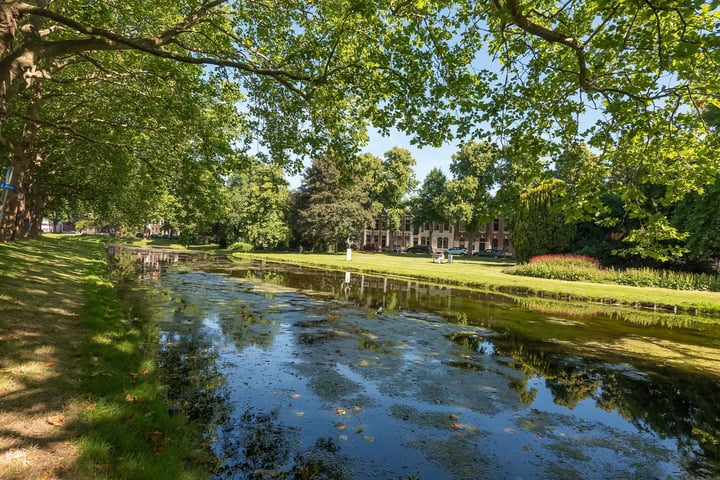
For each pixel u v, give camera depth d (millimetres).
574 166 7035
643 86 5934
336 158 9805
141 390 4219
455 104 8141
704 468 3758
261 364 6051
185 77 10633
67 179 23312
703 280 19062
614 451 4012
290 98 10188
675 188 6551
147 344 6672
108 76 11867
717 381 6223
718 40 4492
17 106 14047
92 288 9953
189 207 12898
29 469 2621
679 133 6535
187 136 12188
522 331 9273
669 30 5516
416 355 6965
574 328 9922
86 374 4328
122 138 15641
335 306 11555
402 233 74875
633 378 6234
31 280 9258
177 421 3850
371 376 5797
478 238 67000
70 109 14719
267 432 3984
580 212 6691
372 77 7949
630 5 5043
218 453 3537
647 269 21250
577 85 7035
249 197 51875
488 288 18516
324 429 4125
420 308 11961
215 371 5613
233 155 12000
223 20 9945
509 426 4449
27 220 24953
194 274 18734
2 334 5211
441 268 27859
